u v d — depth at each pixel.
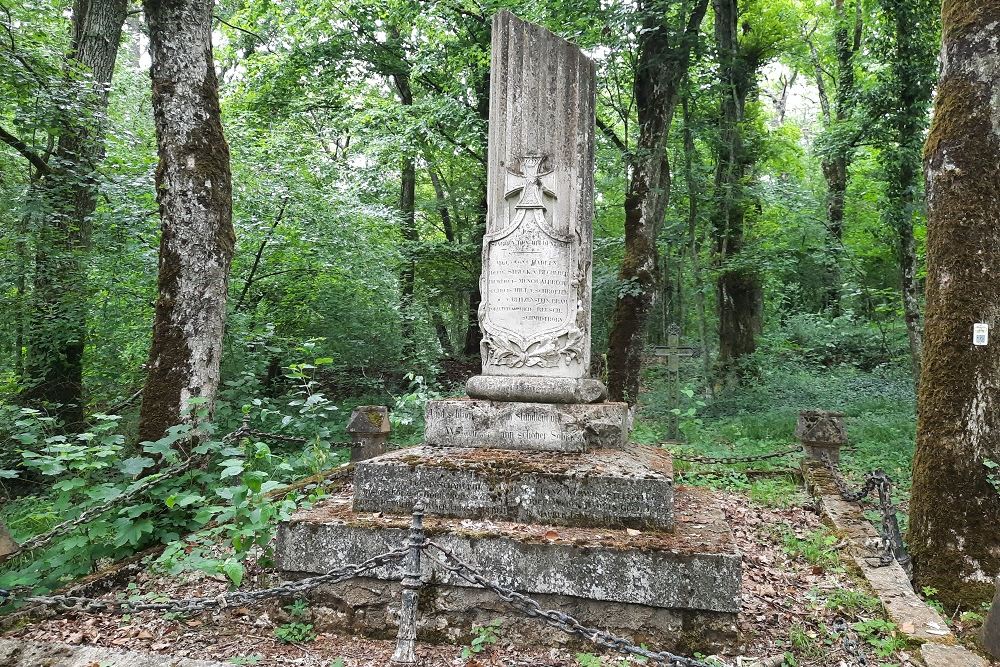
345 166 13.40
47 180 9.53
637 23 11.07
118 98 13.56
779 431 11.34
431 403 5.02
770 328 21.00
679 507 4.82
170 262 6.39
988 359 5.03
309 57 15.59
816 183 24.02
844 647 3.86
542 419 4.82
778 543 5.92
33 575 4.51
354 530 4.16
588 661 3.63
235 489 4.38
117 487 5.26
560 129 5.30
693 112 15.09
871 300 18.59
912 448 9.50
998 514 4.96
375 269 12.14
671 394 11.68
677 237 16.94
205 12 6.54
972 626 4.44
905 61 11.07
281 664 3.70
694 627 3.77
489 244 5.29
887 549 5.22
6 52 8.76
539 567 3.90
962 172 5.19
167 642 3.99
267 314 11.05
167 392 6.28
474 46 13.84
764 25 17.02
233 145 10.55
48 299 9.38
